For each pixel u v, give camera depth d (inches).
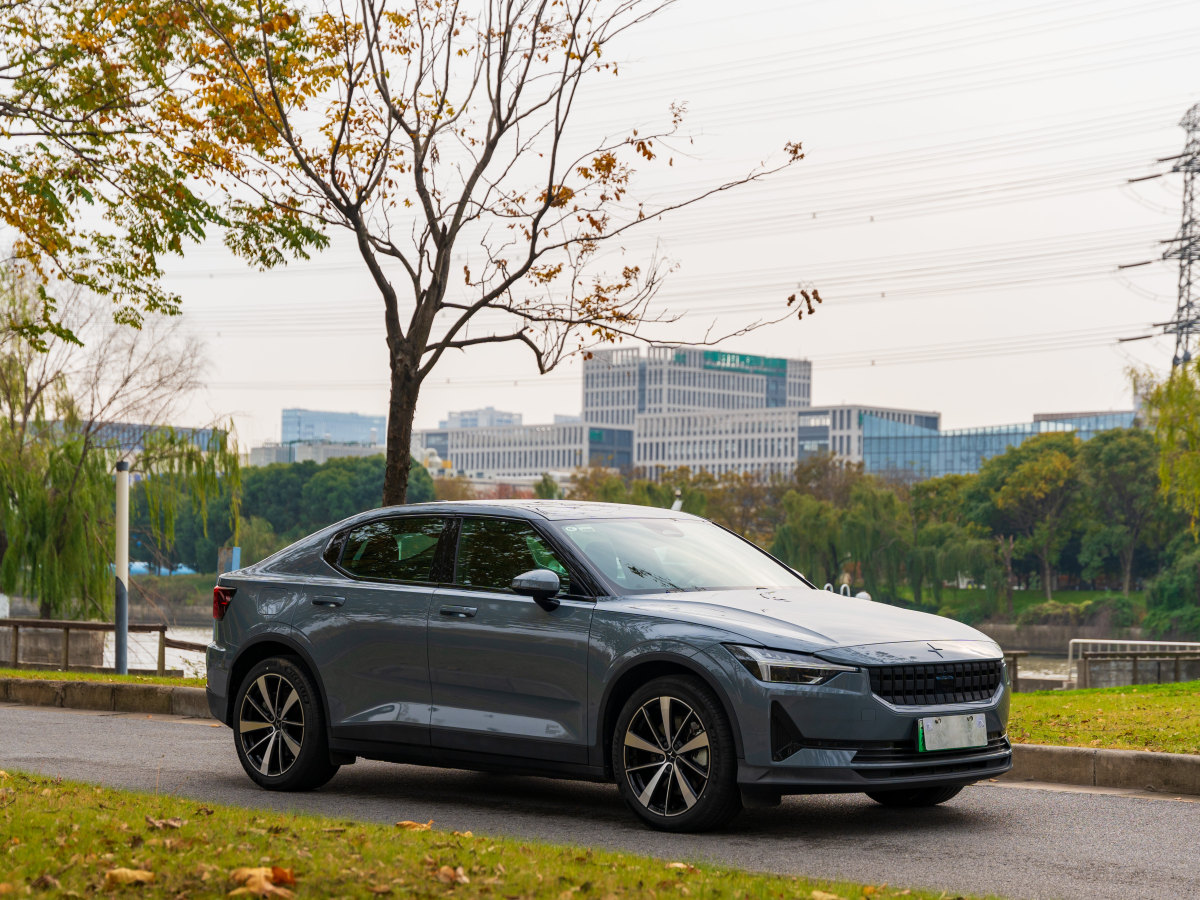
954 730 270.2
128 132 640.4
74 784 298.5
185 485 1405.0
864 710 261.1
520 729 293.6
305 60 609.9
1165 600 3484.3
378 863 211.5
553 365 611.5
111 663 1187.3
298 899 189.9
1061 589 4530.0
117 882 194.5
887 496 3782.0
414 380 601.0
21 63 632.4
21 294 1343.5
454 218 606.5
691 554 314.0
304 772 328.5
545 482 4242.1
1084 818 300.7
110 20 610.2
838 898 200.1
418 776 364.5
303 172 619.5
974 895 219.1
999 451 6476.4
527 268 599.5
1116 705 529.3
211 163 624.1
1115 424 6299.2
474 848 231.3
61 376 1378.0
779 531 3818.9
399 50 611.8
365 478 4955.7
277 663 336.8
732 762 265.6
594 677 283.3
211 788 338.0
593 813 304.5
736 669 265.3
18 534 1332.4
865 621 282.8
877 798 322.0
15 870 199.8
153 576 3523.6
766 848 262.4
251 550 4020.7
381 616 318.3
